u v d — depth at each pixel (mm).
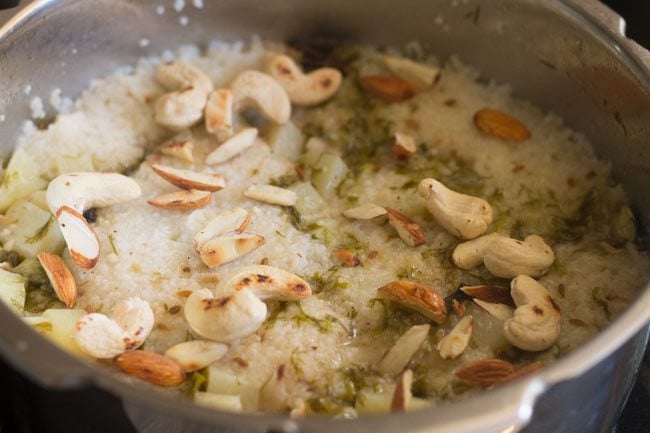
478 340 329
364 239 360
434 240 360
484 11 403
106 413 283
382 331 333
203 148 387
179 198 355
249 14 419
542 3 381
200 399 305
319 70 413
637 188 370
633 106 363
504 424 264
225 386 309
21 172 367
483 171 387
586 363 267
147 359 306
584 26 373
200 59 420
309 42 435
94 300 333
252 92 394
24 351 264
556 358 325
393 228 362
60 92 394
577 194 381
